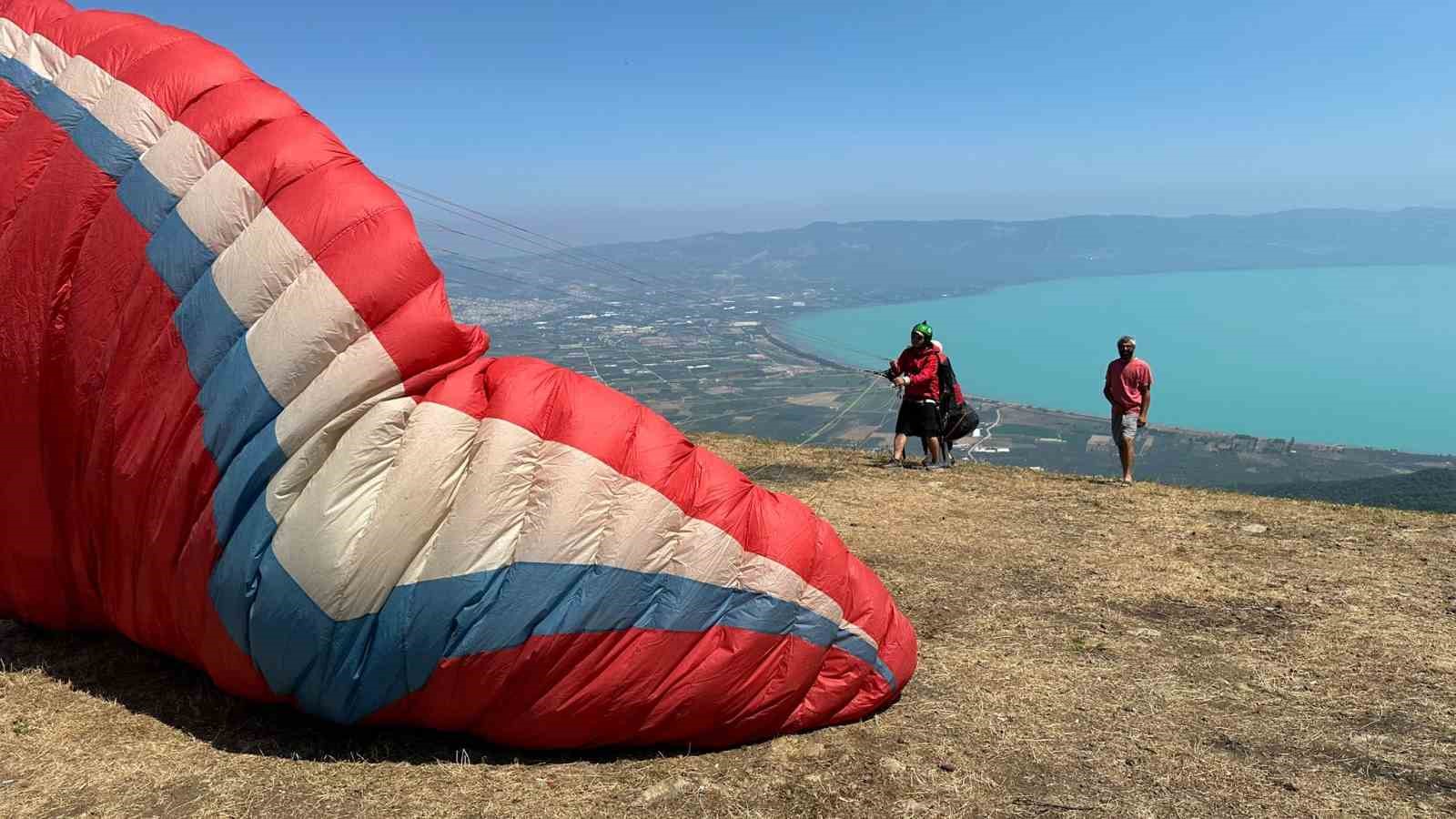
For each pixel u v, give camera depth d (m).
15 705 4.36
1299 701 4.70
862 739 4.42
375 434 4.10
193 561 4.11
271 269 4.37
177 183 4.61
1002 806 3.72
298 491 4.06
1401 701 4.65
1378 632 5.60
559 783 3.92
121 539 4.39
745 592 4.40
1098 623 5.89
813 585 4.55
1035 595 6.44
